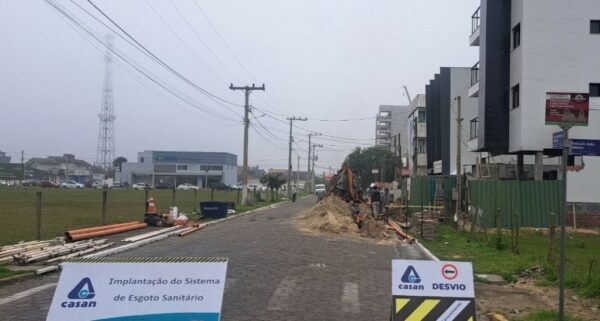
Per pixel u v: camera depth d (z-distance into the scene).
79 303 5.38
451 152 51.97
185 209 38.59
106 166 155.12
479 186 27.34
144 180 146.62
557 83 29.61
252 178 179.75
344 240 20.42
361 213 26.75
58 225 23.75
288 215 35.59
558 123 8.20
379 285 11.38
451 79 52.53
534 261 14.26
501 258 15.15
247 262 14.06
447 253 16.64
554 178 35.50
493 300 9.93
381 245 19.34
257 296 9.94
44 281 11.34
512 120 31.58
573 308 9.11
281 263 14.00
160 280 5.47
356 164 86.19
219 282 5.50
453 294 6.06
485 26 32.91
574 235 24.03
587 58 29.56
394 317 6.01
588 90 29.56
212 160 146.25
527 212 27.22
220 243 18.59
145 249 16.95
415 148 64.38
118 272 5.46
